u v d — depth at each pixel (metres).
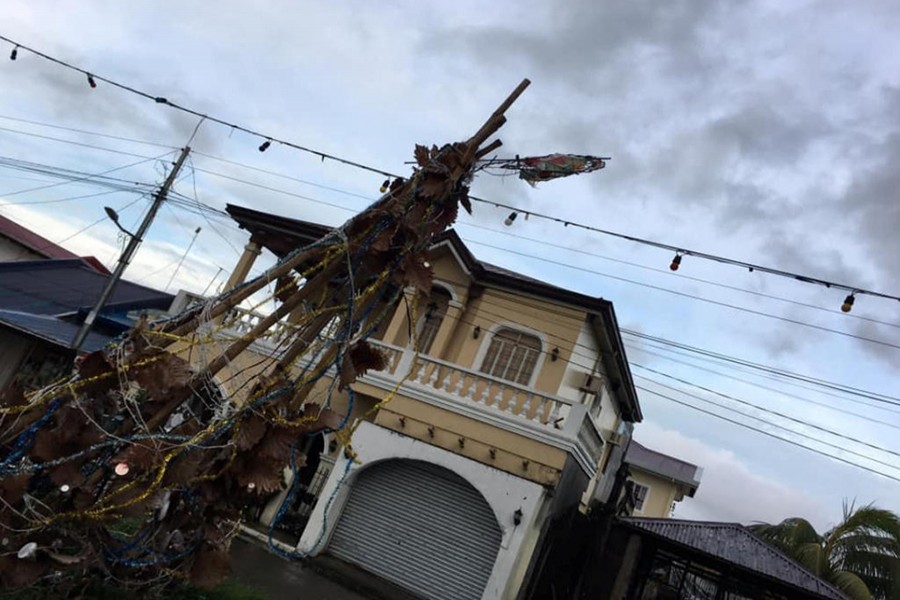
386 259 4.40
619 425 22.81
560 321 15.05
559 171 4.55
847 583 16.17
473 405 13.34
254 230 16.39
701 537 15.23
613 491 15.84
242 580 9.55
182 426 4.10
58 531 3.83
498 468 12.66
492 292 15.76
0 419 3.65
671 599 16.45
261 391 4.12
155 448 3.79
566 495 13.58
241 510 4.48
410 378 13.93
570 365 14.82
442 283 15.84
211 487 4.20
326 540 13.06
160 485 3.92
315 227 15.33
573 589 14.73
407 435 13.34
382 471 13.63
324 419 4.32
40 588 4.02
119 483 3.96
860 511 17.98
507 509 12.20
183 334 4.05
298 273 4.40
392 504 13.33
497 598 11.59
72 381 3.74
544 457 12.69
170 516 4.37
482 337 15.34
